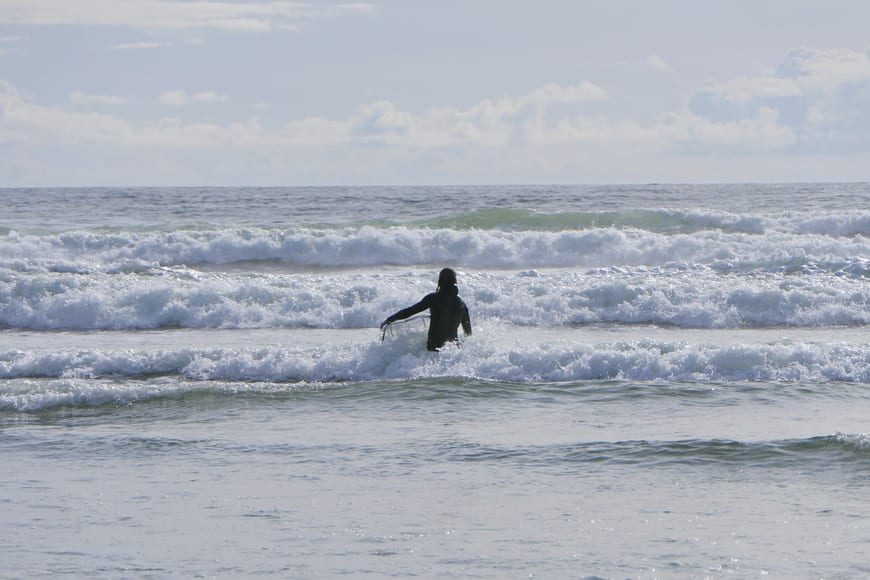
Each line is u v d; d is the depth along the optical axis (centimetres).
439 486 2156
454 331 3503
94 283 5319
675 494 2073
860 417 2744
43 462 2430
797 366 3294
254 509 1998
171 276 6100
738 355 3344
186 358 3544
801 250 6850
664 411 2867
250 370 3456
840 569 1598
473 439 2577
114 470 2344
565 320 4812
